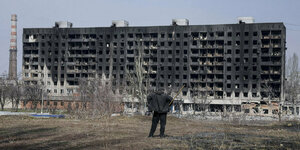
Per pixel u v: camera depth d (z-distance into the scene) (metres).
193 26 120.12
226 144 14.92
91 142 15.05
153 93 17.00
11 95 105.69
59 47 132.88
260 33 114.00
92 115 39.91
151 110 16.84
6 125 22.41
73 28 132.00
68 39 132.38
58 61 133.00
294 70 111.75
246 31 115.38
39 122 25.30
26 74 136.38
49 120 27.97
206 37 119.25
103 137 16.78
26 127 21.16
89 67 129.88
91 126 22.20
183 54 120.81
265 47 113.69
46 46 134.38
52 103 125.75
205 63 118.50
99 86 61.47
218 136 17.81
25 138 16.25
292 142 15.80
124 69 125.56
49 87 133.75
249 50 115.00
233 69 116.12
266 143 15.44
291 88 109.25
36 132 18.62
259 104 99.06
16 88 106.00
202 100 104.75
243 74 115.25
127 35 126.06
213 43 119.88
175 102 108.69
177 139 16.09
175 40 121.62
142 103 70.69
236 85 116.38
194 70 121.00
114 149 13.27
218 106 116.50
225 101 114.31
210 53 120.06
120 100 60.88
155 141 15.34
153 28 123.69
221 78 118.75
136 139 16.06
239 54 115.94
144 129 21.39
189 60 120.00
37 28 135.62
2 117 29.72
